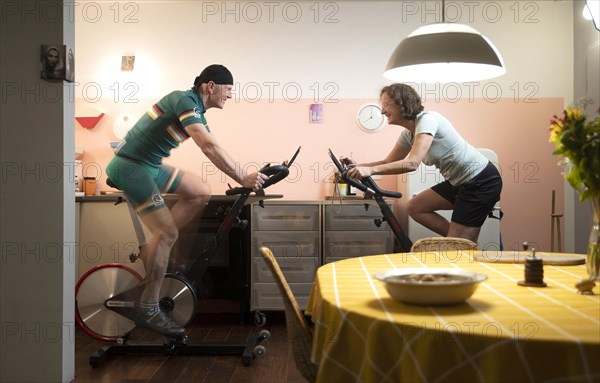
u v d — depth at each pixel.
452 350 1.25
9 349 2.87
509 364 1.19
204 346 3.52
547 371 1.17
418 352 1.28
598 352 1.15
